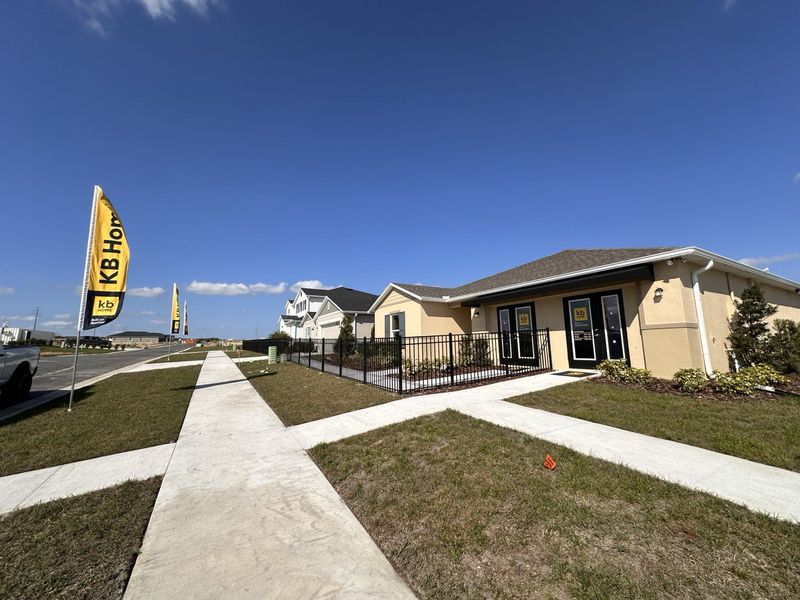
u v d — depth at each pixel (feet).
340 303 92.79
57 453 16.63
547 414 19.47
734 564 7.64
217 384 38.55
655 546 8.36
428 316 47.78
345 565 8.25
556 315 36.63
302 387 33.86
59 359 88.33
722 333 31.30
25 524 10.39
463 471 12.92
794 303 48.83
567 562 7.97
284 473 13.98
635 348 30.17
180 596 7.32
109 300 28.12
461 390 27.17
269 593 7.35
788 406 18.95
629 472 12.11
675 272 27.27
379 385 31.17
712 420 17.22
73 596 7.45
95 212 28.14
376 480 12.80
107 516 10.81
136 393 32.99
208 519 10.53
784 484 11.01
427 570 7.98
